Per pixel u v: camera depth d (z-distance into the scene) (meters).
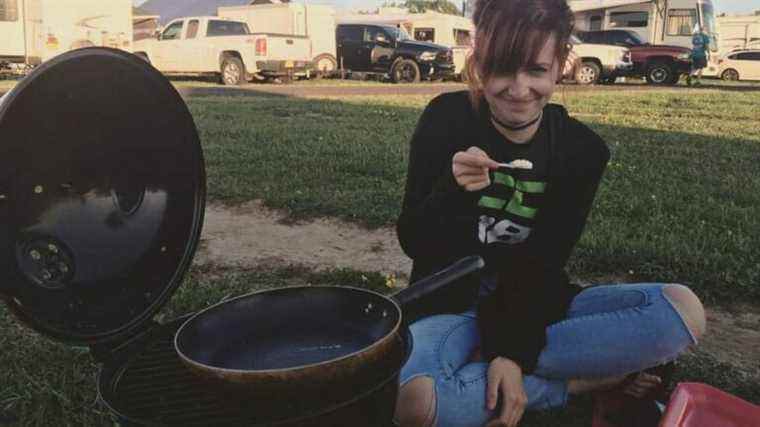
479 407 1.79
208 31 17.98
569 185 1.92
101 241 1.39
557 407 2.06
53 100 1.25
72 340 1.31
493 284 2.03
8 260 1.17
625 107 11.83
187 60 18.08
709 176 5.55
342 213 4.27
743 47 34.31
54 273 1.28
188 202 1.60
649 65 22.20
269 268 3.46
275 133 7.50
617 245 3.53
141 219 1.50
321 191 4.79
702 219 4.16
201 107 10.38
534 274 1.89
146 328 1.52
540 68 1.62
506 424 1.76
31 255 1.23
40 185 1.25
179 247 1.59
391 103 11.52
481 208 1.92
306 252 3.70
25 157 1.21
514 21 1.58
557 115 1.93
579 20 1.91
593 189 1.97
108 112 1.38
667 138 7.77
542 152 1.87
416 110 10.40
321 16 20.42
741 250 3.49
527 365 1.82
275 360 1.44
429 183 1.90
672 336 1.84
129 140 1.44
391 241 3.87
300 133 7.54
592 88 18.70
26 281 1.21
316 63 20.42
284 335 1.53
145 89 1.46
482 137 1.86
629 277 3.26
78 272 1.33
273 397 1.21
